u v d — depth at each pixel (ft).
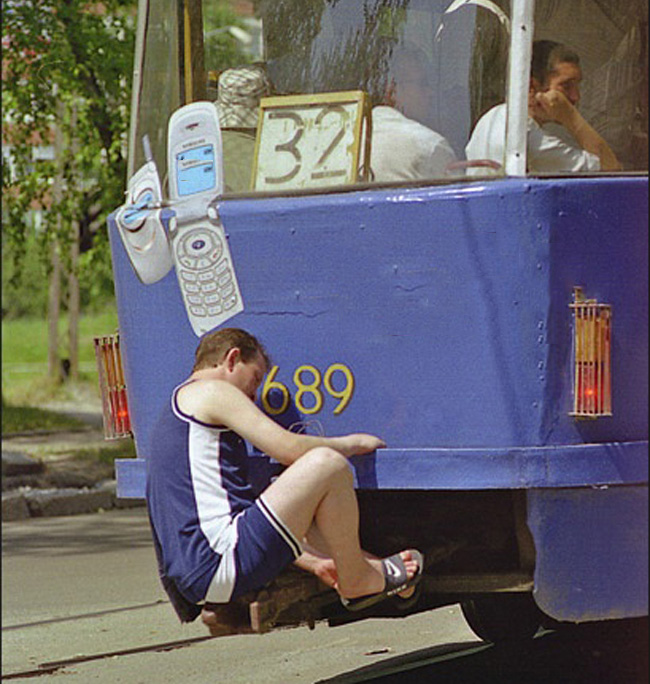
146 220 51.75
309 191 48.93
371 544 49.98
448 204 45.50
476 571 48.62
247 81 52.11
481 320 45.24
